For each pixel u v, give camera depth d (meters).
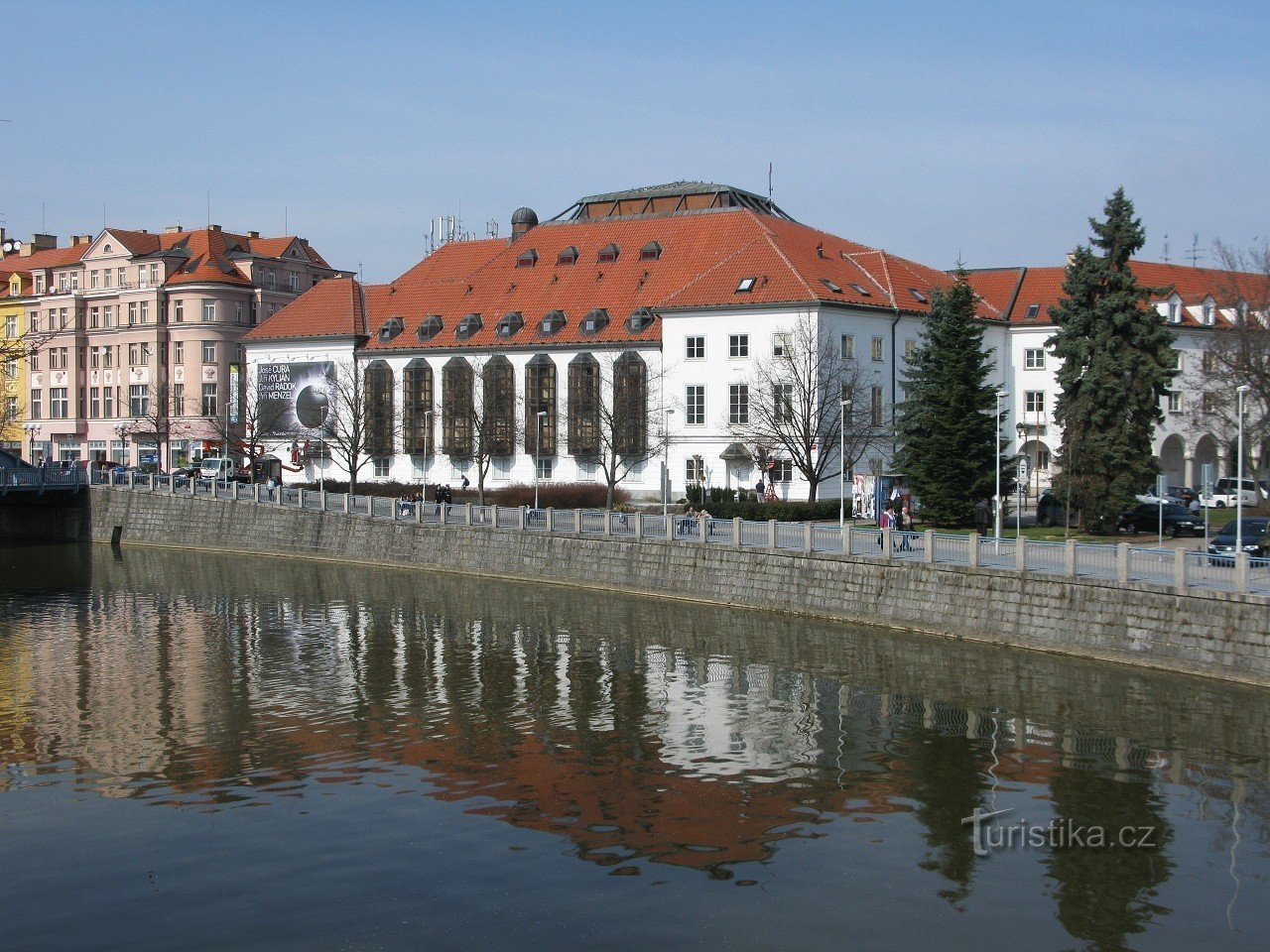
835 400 72.25
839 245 91.31
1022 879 22.95
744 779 28.81
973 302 65.06
